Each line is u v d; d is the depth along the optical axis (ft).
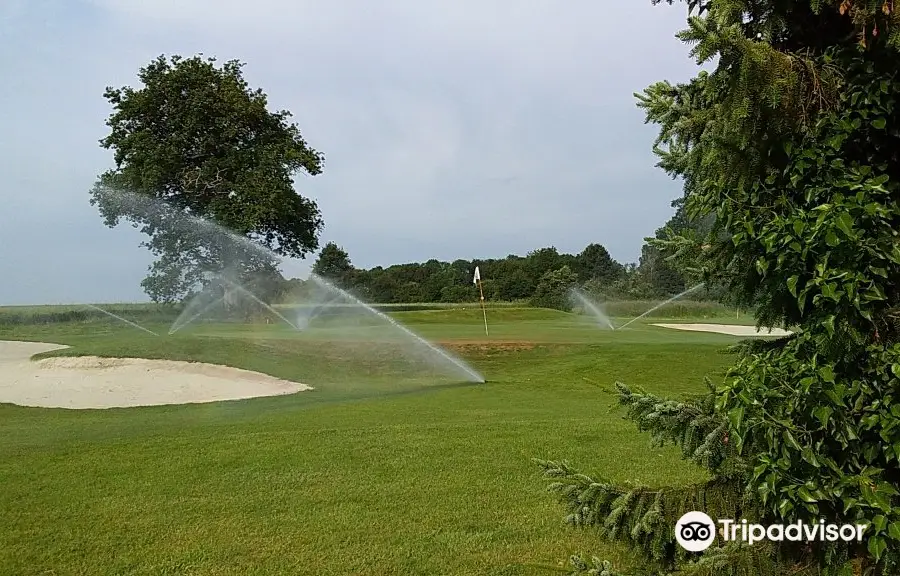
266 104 131.34
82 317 127.85
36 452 30.19
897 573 8.83
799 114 8.94
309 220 140.67
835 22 9.40
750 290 10.93
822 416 8.16
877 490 8.27
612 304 160.97
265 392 55.57
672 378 56.29
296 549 19.24
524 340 79.05
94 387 56.54
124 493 23.91
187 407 47.88
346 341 74.08
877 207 8.07
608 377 58.08
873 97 8.66
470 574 17.66
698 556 10.89
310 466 27.14
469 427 34.55
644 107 12.36
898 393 8.26
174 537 20.02
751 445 9.80
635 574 11.58
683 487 11.37
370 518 21.50
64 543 19.53
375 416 40.06
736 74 8.98
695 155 11.05
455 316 144.25
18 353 78.48
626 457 28.07
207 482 25.14
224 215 119.75
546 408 43.68
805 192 8.89
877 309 8.46
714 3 9.36
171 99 122.83
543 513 21.80
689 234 11.82
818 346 8.47
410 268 226.38
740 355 11.35
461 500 23.07
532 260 219.82
